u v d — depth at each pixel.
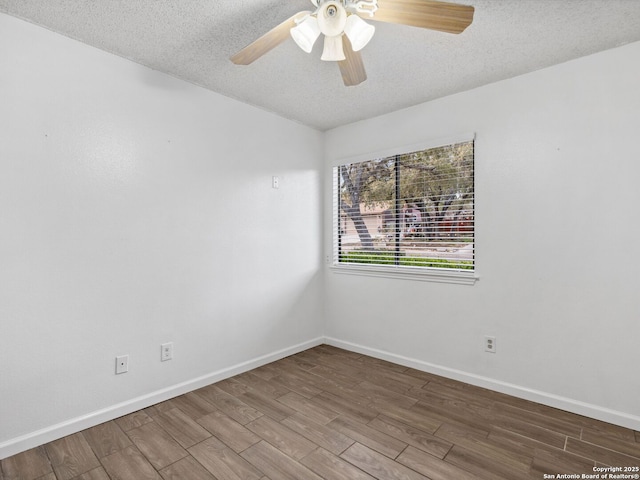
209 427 2.02
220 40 1.97
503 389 2.45
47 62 1.85
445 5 1.36
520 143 2.37
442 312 2.76
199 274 2.54
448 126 2.71
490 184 2.50
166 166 2.35
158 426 2.02
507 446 1.83
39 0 1.62
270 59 2.17
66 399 1.93
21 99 1.77
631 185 2.00
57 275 1.90
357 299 3.31
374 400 2.35
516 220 2.39
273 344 3.09
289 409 2.23
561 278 2.23
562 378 2.23
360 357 3.19
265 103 2.86
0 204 1.71
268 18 1.77
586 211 2.14
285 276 3.18
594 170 2.11
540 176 2.30
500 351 2.48
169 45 2.02
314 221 3.48
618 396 2.04
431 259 2.85
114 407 2.11
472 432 1.96
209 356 2.61
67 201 1.93
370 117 3.18
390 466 1.68
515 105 2.39
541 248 2.30
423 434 1.95
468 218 2.65
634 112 1.98
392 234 3.09
